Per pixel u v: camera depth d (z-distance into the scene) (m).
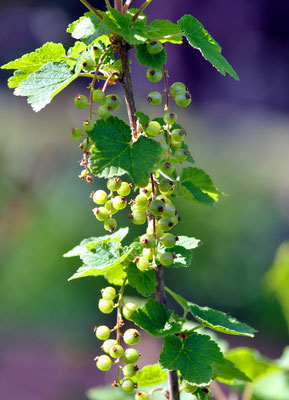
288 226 10.85
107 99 1.58
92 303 9.19
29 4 23.28
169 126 1.64
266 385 2.58
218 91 26.38
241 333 1.61
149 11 24.77
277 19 26.78
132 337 1.60
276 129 22.86
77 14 23.56
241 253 9.95
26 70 1.76
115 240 1.70
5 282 9.23
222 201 11.14
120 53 1.63
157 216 1.65
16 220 10.13
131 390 1.61
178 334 1.62
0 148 12.62
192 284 9.46
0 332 8.82
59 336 8.77
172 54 25.45
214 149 18.38
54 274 9.38
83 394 7.54
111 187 1.59
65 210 10.15
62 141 14.63
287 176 15.03
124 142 1.53
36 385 7.72
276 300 9.23
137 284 1.65
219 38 26.69
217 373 1.96
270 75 27.39
